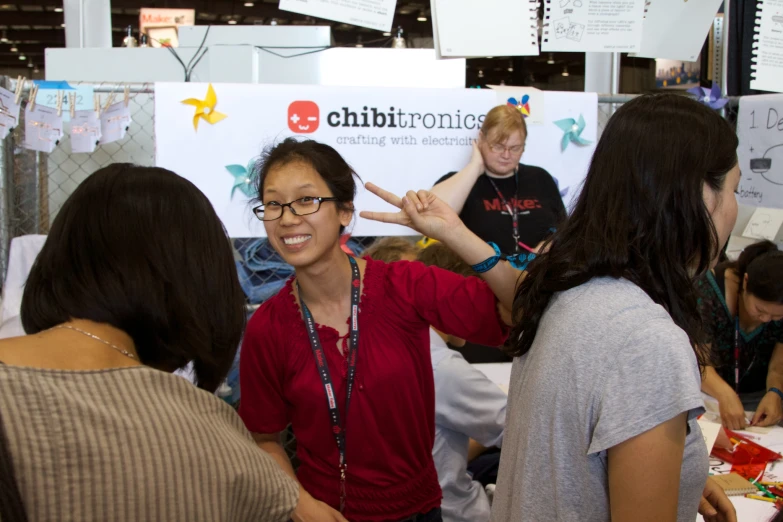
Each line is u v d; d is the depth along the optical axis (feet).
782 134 7.26
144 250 2.25
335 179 3.94
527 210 7.04
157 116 6.31
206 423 2.09
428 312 4.07
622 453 2.41
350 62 10.29
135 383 2.01
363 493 4.11
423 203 3.73
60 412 1.82
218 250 2.46
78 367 2.06
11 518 1.67
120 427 1.88
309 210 3.82
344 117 6.59
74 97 6.06
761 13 7.13
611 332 2.52
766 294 6.31
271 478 2.19
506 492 3.01
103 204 2.29
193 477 1.94
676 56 6.84
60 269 2.24
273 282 7.27
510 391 3.18
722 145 2.66
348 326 4.13
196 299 2.35
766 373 7.30
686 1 6.66
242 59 9.64
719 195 2.75
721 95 7.61
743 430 6.35
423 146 6.79
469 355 7.93
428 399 4.33
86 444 1.81
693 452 2.74
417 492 4.24
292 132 6.52
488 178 7.03
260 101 6.44
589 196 2.81
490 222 6.97
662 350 2.43
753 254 7.02
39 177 7.16
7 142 6.40
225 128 6.42
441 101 6.77
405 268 4.27
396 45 11.27
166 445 1.93
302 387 4.05
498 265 3.68
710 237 2.67
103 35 10.41
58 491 1.75
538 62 32.65
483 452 6.82
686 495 2.75
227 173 6.46
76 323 2.19
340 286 4.12
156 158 6.36
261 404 4.24
